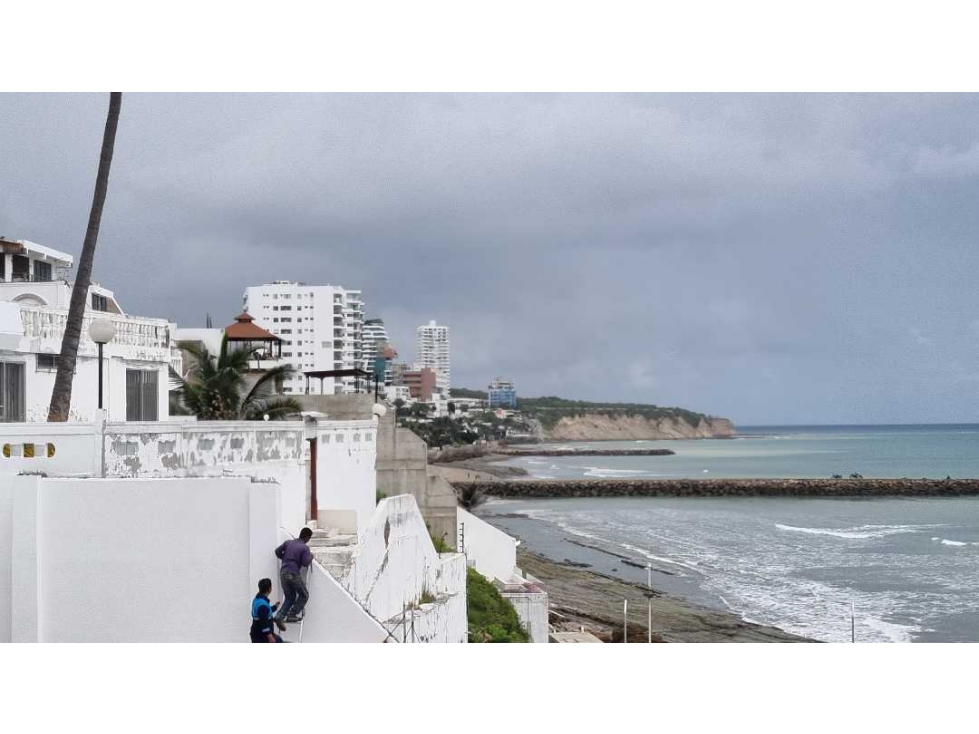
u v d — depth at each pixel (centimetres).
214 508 1352
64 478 1375
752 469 19275
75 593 1352
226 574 1346
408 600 2028
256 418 3328
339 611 1370
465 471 16700
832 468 18938
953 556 6894
